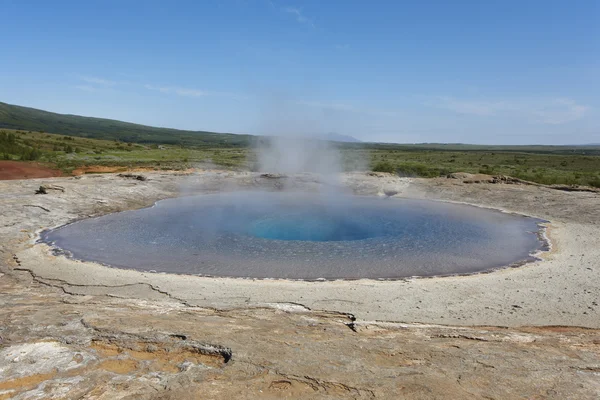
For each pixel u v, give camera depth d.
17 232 15.16
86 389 4.61
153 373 5.04
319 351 5.78
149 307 8.06
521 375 5.12
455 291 9.38
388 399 4.50
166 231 16.00
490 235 15.52
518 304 8.45
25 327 6.36
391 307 8.30
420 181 29.16
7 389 4.57
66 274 10.62
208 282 10.09
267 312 7.90
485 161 59.66
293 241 14.55
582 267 11.14
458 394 4.62
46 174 32.16
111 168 36.75
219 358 5.61
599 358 5.75
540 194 23.03
